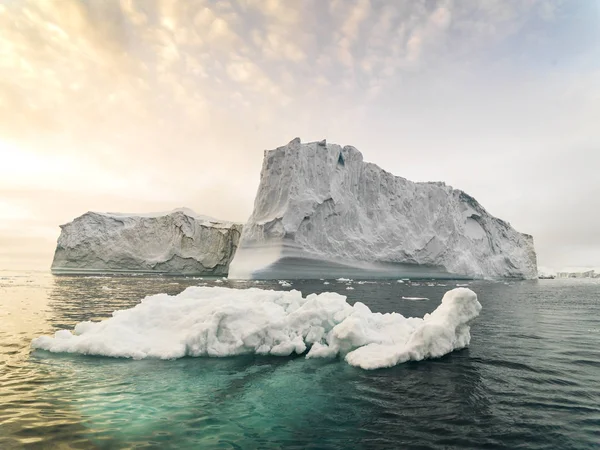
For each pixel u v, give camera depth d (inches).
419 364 235.3
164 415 156.4
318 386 194.4
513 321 421.1
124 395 177.6
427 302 575.2
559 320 428.5
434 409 163.5
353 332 255.6
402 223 1537.9
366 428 144.9
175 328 270.4
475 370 222.4
